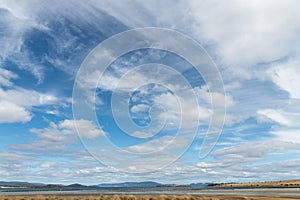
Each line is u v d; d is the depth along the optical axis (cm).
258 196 5956
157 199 4662
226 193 7638
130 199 4659
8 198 5091
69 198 4847
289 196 5884
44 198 5003
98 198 4784
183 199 4772
